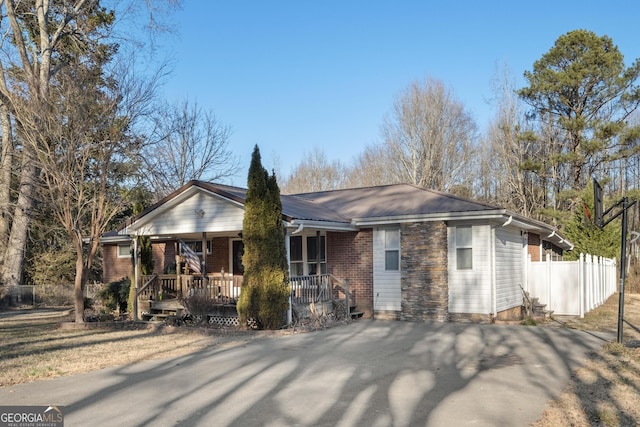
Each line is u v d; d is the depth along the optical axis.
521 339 12.52
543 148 39.56
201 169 35.47
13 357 10.76
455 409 6.75
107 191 19.25
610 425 6.00
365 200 19.98
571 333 13.44
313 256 18.92
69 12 22.92
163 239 21.27
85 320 17.67
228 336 13.59
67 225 16.64
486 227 16.09
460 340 12.51
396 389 7.86
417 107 44.22
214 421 6.40
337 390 7.84
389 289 17.41
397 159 45.81
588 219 26.69
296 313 15.38
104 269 25.55
